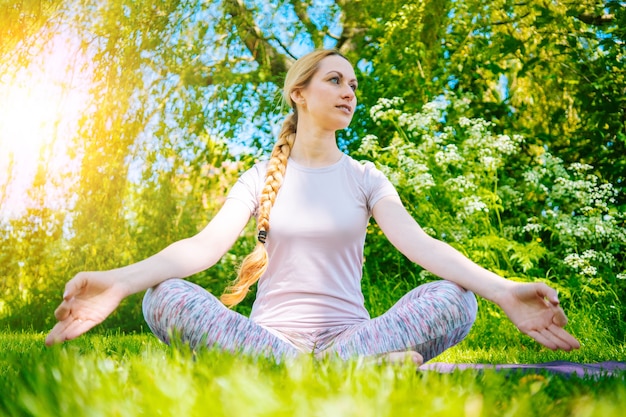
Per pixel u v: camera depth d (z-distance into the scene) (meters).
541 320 1.67
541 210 5.24
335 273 1.98
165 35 5.72
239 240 5.66
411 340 1.73
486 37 6.00
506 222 5.12
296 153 2.16
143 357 1.58
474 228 4.75
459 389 1.26
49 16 5.56
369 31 6.12
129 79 5.62
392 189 2.10
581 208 4.72
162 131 5.68
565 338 1.64
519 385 1.36
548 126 5.86
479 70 6.08
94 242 5.62
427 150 4.88
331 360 1.64
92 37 5.64
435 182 4.90
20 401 1.12
